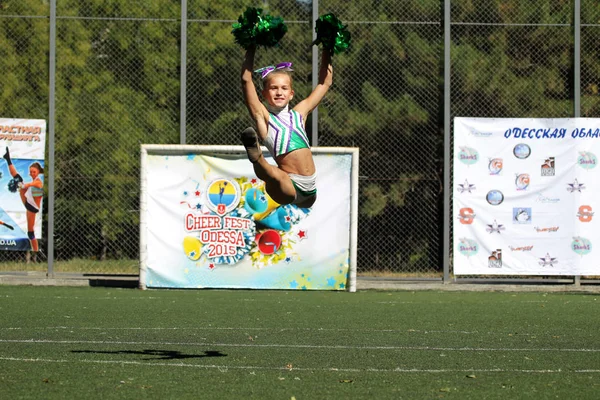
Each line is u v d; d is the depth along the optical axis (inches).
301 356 512.1
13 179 993.5
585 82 1101.7
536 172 983.6
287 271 963.3
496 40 1106.7
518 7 1099.3
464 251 986.1
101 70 1074.7
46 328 636.7
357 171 959.6
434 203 1069.8
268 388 410.9
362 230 1074.1
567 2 1091.3
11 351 523.2
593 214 984.9
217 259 963.3
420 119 1080.8
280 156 447.2
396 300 880.3
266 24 445.7
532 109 1104.2
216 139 1077.1
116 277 1039.6
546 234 984.9
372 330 643.5
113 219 1076.5
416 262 1062.4
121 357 501.4
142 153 960.3
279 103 451.8
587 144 983.0
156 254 961.5
